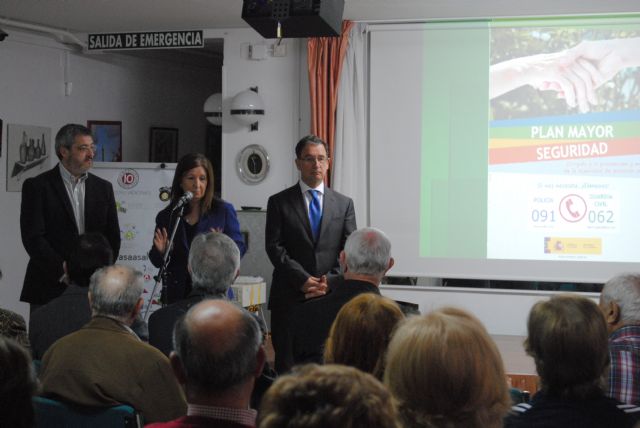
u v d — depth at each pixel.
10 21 7.02
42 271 4.53
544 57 6.59
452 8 6.57
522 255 6.65
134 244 7.13
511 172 6.66
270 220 4.38
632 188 6.48
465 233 6.74
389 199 6.84
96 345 2.38
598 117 6.52
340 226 4.37
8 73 7.27
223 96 7.36
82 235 3.17
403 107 6.81
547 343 1.87
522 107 6.63
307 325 2.89
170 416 2.38
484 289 6.73
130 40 7.34
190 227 4.08
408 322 1.50
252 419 1.58
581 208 6.55
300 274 4.16
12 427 1.44
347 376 1.05
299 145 4.41
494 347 1.47
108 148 8.19
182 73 9.09
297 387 1.03
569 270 6.58
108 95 8.21
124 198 7.16
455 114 6.73
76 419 2.22
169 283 4.02
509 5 6.49
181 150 9.10
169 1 6.45
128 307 2.49
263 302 6.82
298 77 7.21
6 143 7.27
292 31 4.38
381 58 6.83
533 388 4.67
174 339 1.62
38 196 4.54
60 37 7.48
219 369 1.53
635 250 6.49
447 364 1.41
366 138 6.90
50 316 3.02
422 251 6.80
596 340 1.86
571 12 6.50
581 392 1.87
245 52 7.31
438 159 6.77
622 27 6.46
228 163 7.38
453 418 1.43
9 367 1.43
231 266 2.90
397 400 1.44
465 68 6.70
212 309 1.59
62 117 7.77
